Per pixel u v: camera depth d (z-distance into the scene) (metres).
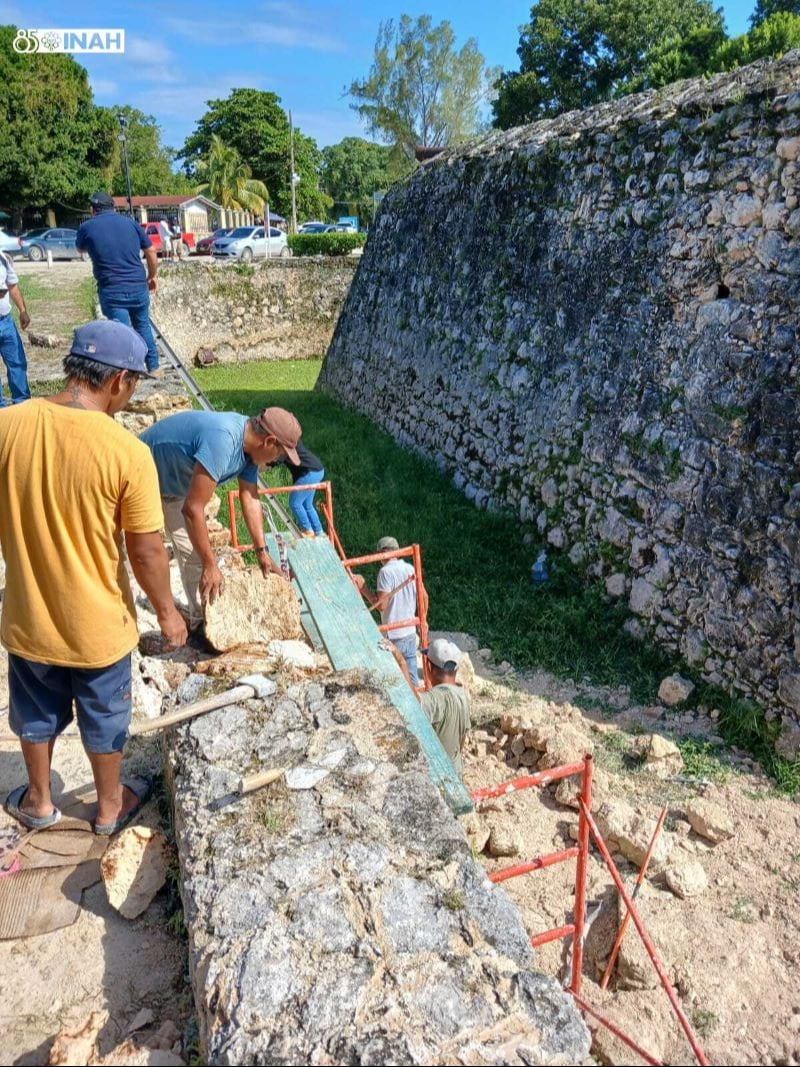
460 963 2.29
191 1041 2.39
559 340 9.66
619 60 38.34
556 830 5.27
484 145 12.95
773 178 6.50
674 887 4.71
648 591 7.62
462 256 12.85
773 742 6.18
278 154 53.38
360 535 10.12
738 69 7.38
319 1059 2.02
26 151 39.34
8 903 2.95
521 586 8.88
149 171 57.91
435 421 13.34
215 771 3.02
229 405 18.30
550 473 9.48
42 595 2.74
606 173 8.85
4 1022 2.54
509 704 6.87
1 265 7.09
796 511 6.08
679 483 7.26
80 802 3.42
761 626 6.37
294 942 2.35
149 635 4.24
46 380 9.71
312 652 4.39
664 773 5.96
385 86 45.53
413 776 3.02
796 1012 3.97
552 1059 2.04
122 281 7.97
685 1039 3.74
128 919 2.92
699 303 7.28
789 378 6.24
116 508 2.72
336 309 24.91
